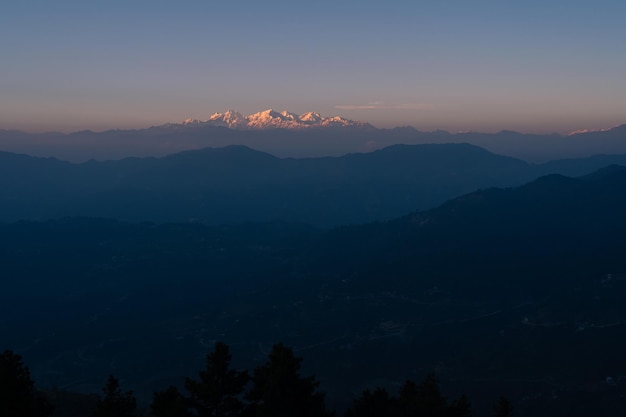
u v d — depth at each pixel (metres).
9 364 35.59
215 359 38.53
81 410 59.09
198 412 39.31
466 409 45.72
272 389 37.06
